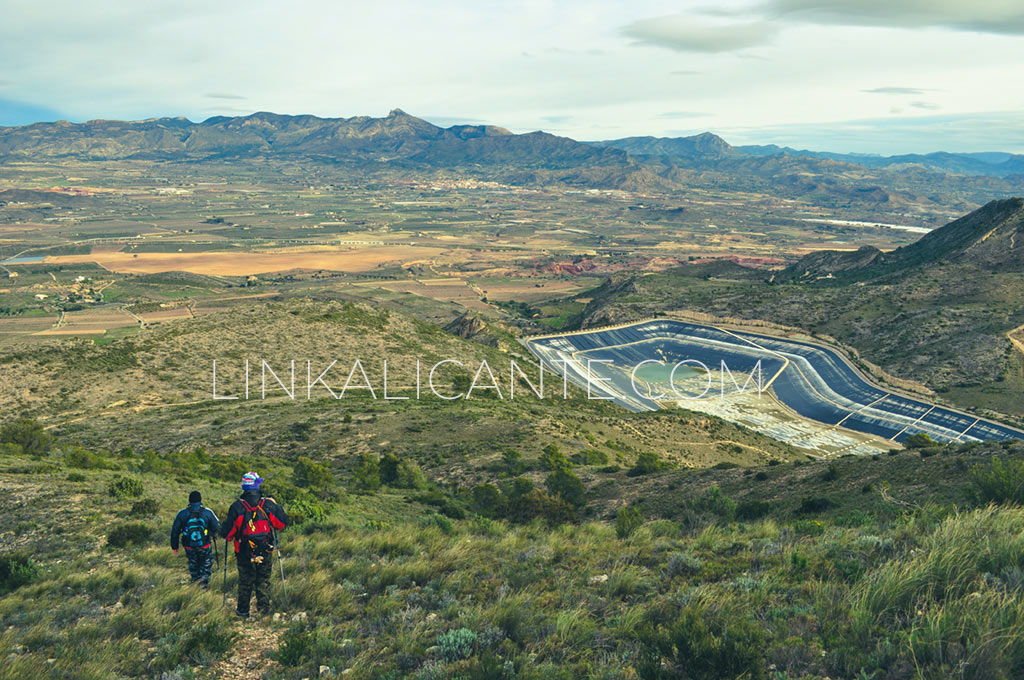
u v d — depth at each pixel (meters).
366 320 144.50
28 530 19.27
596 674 6.86
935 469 30.77
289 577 12.97
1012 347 182.25
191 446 62.97
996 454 30.91
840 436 148.38
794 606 7.98
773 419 160.88
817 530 14.71
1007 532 9.29
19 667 8.22
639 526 18.44
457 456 56.03
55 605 12.41
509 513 31.14
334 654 8.69
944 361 184.12
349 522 22.19
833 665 6.42
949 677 5.70
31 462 34.03
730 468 45.53
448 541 16.12
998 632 6.02
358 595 11.65
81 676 8.20
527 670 7.09
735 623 7.33
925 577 7.79
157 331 114.44
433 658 7.99
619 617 8.66
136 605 11.88
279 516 10.52
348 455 58.50
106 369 94.00
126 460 41.38
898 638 6.58
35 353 93.88
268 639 9.60
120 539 17.58
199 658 8.74
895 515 15.42
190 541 12.01
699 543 13.34
